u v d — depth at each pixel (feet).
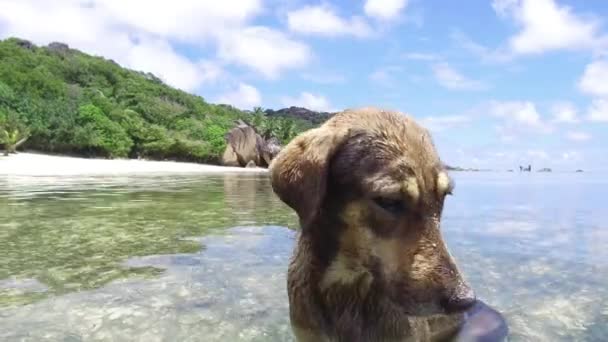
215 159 286.25
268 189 72.84
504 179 150.30
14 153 215.72
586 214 43.86
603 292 20.07
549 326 16.65
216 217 39.27
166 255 25.67
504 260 25.23
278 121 343.46
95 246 27.71
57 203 48.21
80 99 290.15
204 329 16.20
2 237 30.04
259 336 15.78
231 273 22.49
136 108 326.44
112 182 86.79
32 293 19.44
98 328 16.10
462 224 37.24
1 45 350.02
